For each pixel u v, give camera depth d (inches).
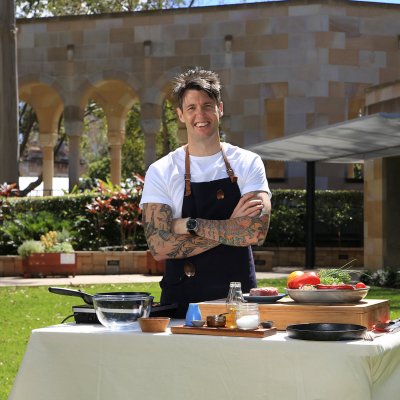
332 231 874.1
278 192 871.1
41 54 1137.4
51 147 1256.2
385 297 511.8
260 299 168.4
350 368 137.4
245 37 1054.4
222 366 146.3
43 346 158.1
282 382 142.0
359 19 1037.2
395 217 728.3
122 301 157.0
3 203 851.4
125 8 1462.8
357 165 1504.7
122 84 1209.4
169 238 187.2
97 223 845.2
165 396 150.0
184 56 1083.9
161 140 1700.3
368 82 1040.2
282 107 1154.0
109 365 153.9
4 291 589.9
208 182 190.2
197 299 187.5
